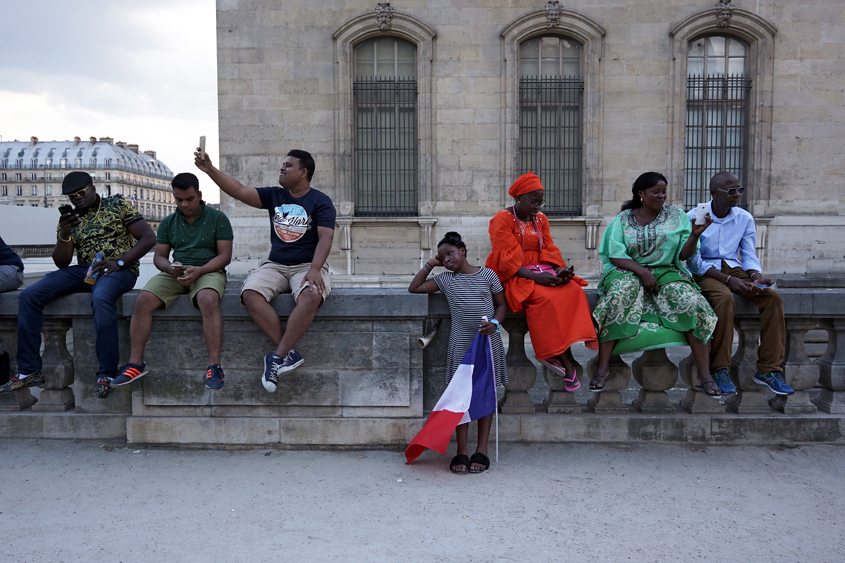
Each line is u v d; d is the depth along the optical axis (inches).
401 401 173.2
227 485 149.1
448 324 178.7
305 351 172.4
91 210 176.7
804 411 178.7
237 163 496.1
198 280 167.9
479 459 158.2
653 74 487.5
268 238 497.7
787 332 181.0
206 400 173.6
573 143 506.0
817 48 484.4
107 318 162.2
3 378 180.9
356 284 503.8
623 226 171.2
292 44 489.7
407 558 115.2
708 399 180.5
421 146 494.0
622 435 177.2
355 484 149.8
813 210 492.7
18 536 123.3
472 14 485.7
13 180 4594.0
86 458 166.1
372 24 485.1
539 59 499.8
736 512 134.4
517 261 164.9
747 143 502.0
